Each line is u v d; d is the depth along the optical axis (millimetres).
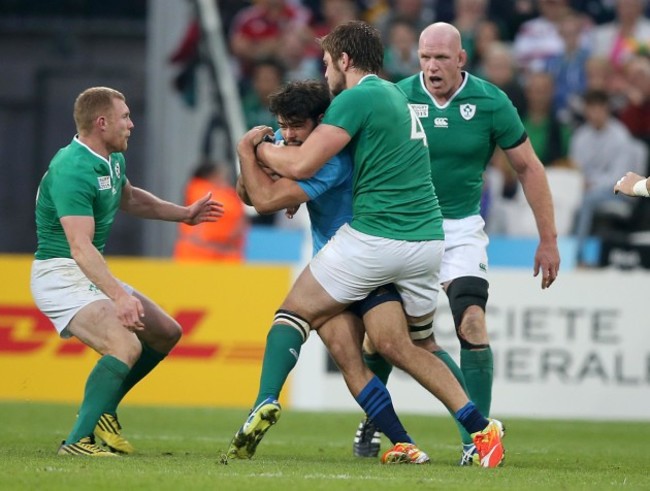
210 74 57156
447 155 25469
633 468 23812
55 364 41250
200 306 41219
